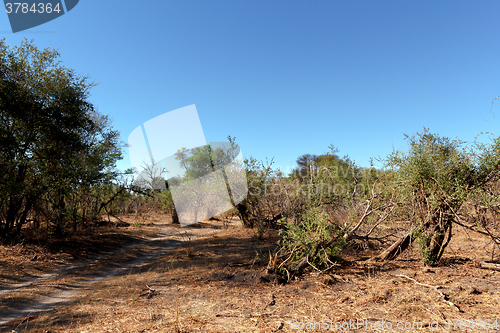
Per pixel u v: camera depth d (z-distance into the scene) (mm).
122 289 6527
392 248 7203
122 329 4012
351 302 4609
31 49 12398
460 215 6055
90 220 19406
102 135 16938
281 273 6477
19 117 11500
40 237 13922
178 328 3854
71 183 13883
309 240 6262
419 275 5801
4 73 11758
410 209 6617
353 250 8680
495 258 6926
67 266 10719
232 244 13023
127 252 13383
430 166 6074
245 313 4367
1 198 11578
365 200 7383
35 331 4242
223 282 6266
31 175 12758
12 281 8352
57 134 12516
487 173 5934
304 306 4551
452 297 4484
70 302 6070
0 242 12078
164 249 14680
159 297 5562
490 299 4344
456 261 6816
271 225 14898
